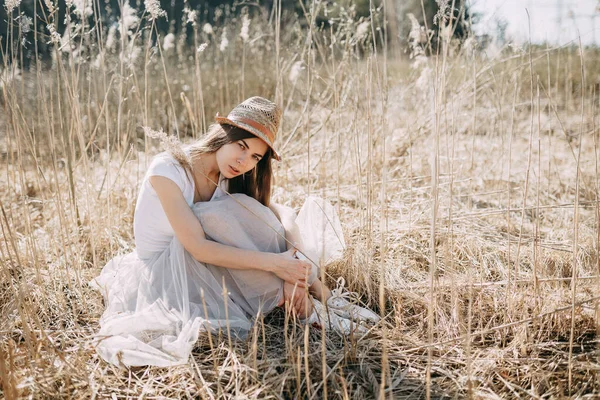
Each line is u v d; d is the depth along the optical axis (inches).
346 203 100.8
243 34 107.4
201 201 70.6
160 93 156.6
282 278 64.6
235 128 64.8
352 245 80.0
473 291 70.4
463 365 57.1
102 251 86.4
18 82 119.4
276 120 66.3
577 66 162.4
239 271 65.1
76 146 129.4
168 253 67.2
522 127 153.5
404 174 109.1
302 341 60.1
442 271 78.4
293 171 115.6
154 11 80.4
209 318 63.1
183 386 53.1
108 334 58.7
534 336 61.6
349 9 104.8
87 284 75.2
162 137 59.7
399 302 68.7
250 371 53.6
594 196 99.8
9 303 64.7
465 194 104.1
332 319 64.7
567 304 64.4
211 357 57.3
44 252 83.4
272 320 65.7
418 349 59.6
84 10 80.3
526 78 128.6
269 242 68.4
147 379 54.7
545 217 96.4
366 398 51.9
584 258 78.9
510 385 53.1
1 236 87.7
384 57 64.2
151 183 65.3
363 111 99.2
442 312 66.4
